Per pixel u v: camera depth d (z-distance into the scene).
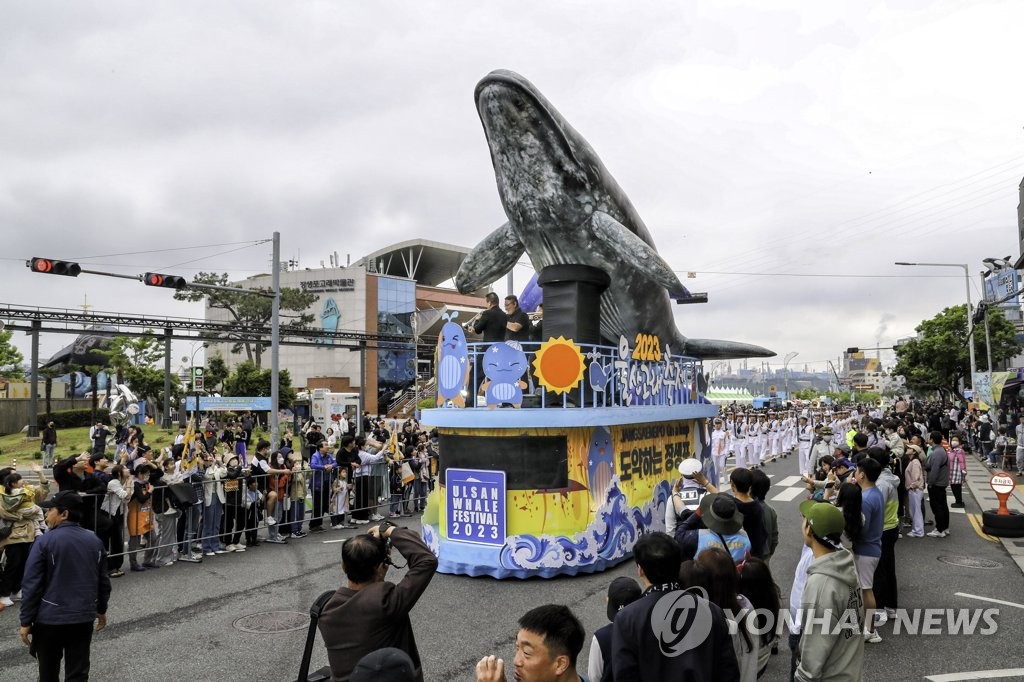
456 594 8.62
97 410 41.22
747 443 23.05
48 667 4.98
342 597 3.54
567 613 2.85
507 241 12.44
